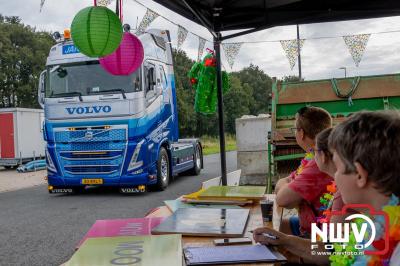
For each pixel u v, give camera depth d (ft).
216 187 11.94
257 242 6.84
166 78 38.86
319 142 7.36
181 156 43.96
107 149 33.09
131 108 32.68
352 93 20.42
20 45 195.31
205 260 5.91
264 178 34.17
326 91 20.88
